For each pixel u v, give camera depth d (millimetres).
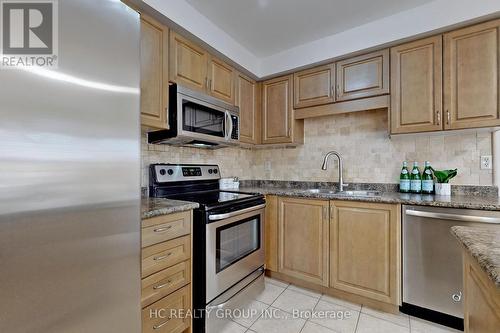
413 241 1711
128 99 915
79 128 771
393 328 1645
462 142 2021
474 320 814
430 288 1663
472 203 1544
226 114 2225
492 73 1658
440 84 1825
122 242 891
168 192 2088
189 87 1927
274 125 2668
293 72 2551
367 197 1883
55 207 716
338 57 2238
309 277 2150
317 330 1641
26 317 672
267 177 3053
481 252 681
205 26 1995
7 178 631
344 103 2248
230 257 1801
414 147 2211
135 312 940
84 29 794
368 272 1877
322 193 2197
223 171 2764
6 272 634
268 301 1998
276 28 2154
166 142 2076
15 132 646
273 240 2352
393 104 2002
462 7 1696
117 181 871
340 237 1995
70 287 757
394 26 1949
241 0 1803
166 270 1376
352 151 2510
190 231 1536
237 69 2480
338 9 1896
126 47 916
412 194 2062
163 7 1646
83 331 790
